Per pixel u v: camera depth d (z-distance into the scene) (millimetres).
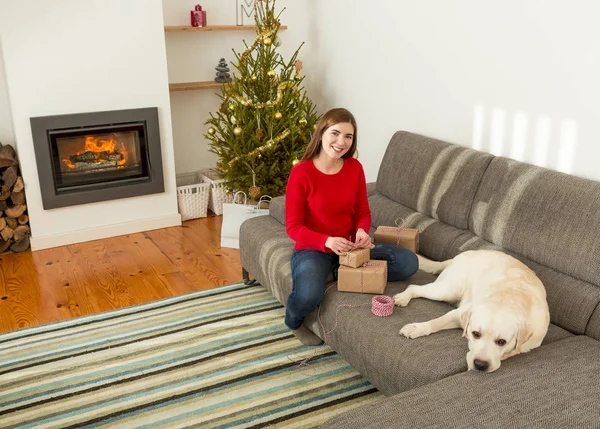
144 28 3660
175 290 3113
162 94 3834
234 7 4312
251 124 3701
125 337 2641
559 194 2162
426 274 2420
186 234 3930
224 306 2912
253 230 2922
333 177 2346
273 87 3811
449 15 2828
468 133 2846
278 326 2707
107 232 3865
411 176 2846
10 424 2076
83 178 3756
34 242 3652
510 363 1756
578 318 2008
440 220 2689
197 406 2150
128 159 3885
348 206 2393
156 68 3768
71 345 2586
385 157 3068
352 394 2201
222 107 3824
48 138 3527
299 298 2268
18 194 3559
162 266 3420
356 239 2264
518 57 2508
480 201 2467
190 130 4449
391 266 2330
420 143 2893
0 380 2340
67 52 3475
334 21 3766
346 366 2381
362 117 3668
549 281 2123
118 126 3725
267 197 3896
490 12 2602
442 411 1528
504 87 2604
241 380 2301
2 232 3549
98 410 2143
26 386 2297
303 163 2352
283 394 2209
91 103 3627
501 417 1498
